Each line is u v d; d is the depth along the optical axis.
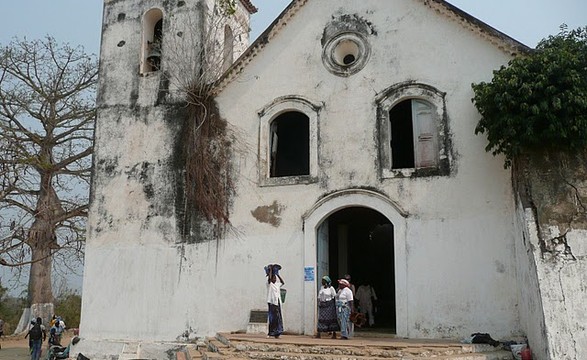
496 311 13.41
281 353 12.01
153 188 17.28
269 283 13.92
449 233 14.15
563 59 12.28
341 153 15.55
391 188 14.88
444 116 14.78
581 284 11.31
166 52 18.22
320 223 15.47
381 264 23.19
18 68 28.95
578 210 12.08
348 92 15.88
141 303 16.58
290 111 16.59
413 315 14.02
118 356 16.09
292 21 16.97
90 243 17.56
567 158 12.70
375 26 16.00
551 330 10.98
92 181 18.05
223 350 12.80
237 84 17.17
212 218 16.44
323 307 14.05
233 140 16.80
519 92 12.41
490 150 14.13
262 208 16.02
